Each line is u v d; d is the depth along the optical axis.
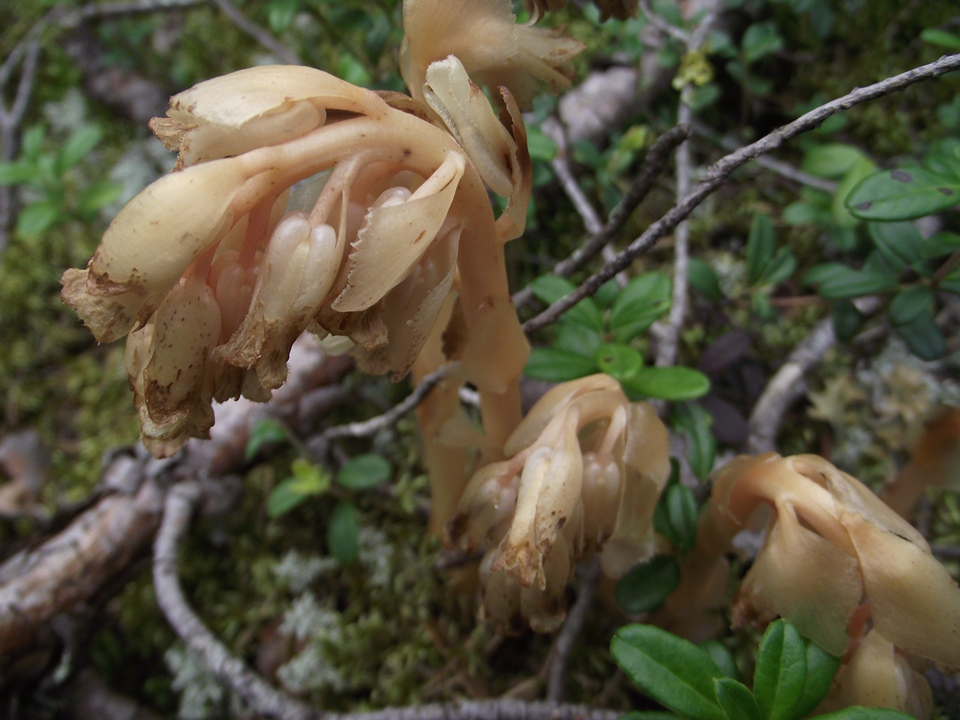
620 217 0.09
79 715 0.12
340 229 0.06
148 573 0.13
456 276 0.07
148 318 0.06
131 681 0.13
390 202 0.06
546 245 0.15
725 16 0.16
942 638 0.07
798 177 0.14
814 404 0.13
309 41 0.18
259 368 0.06
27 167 0.14
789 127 0.08
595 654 0.12
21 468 0.15
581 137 0.15
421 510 0.13
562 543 0.07
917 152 0.14
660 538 0.10
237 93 0.05
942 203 0.08
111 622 0.13
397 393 0.14
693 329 0.14
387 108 0.06
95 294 0.05
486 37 0.07
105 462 0.13
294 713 0.11
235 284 0.06
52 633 0.11
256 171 0.05
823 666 0.07
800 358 0.13
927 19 0.15
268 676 0.12
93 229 0.17
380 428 0.12
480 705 0.10
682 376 0.09
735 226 0.15
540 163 0.12
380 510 0.14
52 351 0.16
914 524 0.12
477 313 0.07
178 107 0.05
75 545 0.11
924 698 0.07
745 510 0.08
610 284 0.11
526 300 0.12
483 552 0.11
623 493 0.08
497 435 0.09
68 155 0.14
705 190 0.08
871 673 0.07
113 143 0.18
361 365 0.07
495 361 0.08
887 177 0.08
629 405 0.08
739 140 0.15
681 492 0.09
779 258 0.11
